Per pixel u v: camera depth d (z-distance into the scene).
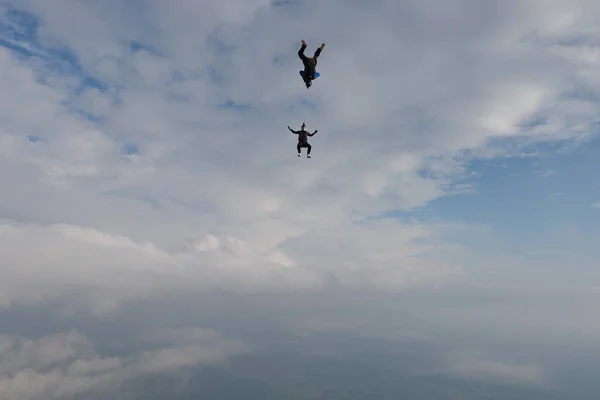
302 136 26.66
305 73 23.52
